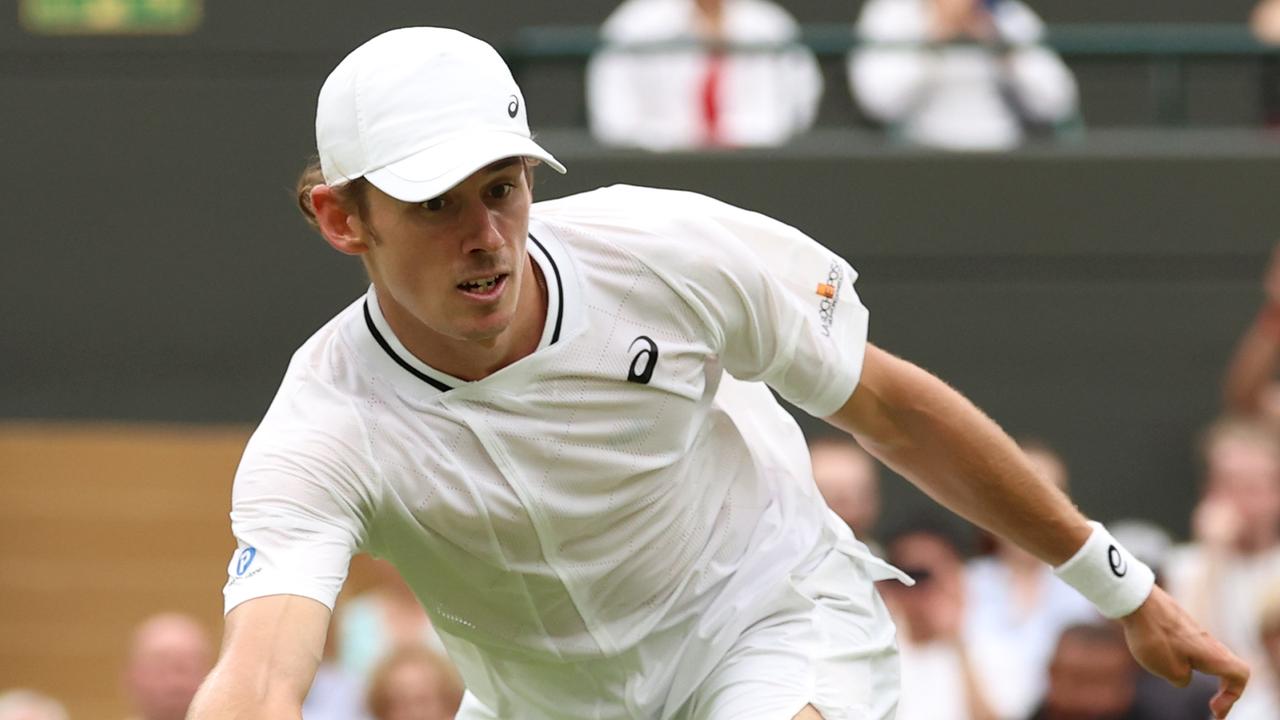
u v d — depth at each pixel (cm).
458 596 1133
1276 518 2464
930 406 1148
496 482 1067
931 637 2341
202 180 3181
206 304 3172
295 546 1013
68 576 3225
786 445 1237
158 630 2386
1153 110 3170
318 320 3169
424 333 1042
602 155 2914
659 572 1143
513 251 1004
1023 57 3002
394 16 3219
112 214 3180
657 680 1175
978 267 2989
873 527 2617
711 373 1127
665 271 1075
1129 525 3005
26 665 3241
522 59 2952
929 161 2969
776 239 1134
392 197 995
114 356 3184
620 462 1086
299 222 3173
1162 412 3008
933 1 3027
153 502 3200
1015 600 2388
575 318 1058
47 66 3184
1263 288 2995
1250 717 2266
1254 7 3284
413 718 2266
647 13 2998
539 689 1201
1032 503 1160
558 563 1108
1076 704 2208
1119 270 2998
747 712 1121
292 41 3192
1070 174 2984
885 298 2991
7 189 3184
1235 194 2992
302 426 1044
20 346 3183
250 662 966
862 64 3005
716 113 2959
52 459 3195
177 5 3184
